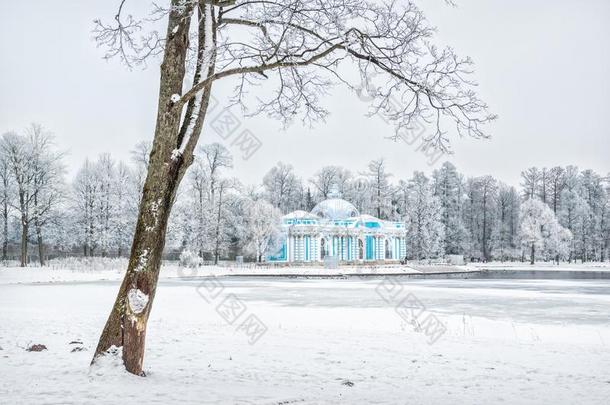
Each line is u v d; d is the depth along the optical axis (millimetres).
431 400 8328
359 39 9586
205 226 66625
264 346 13523
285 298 34094
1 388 7859
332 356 12344
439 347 13969
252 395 8008
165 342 13766
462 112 9898
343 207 87250
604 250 94750
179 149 9094
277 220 76312
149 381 8547
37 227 58812
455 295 36812
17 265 58844
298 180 96750
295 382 9539
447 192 95688
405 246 87875
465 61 9664
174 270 63719
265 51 10109
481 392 9031
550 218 86562
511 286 46406
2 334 14430
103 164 69000
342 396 8438
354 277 65500
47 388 7844
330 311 25984
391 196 90688
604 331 20016
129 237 67312
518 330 20188
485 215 96938
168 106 8992
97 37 10984
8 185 57875
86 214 66375
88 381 8258
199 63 9562
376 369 10984
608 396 8758
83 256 69312
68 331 15430
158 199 8914
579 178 99438
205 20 9352
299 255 81688
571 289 42344
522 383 9789
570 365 11602
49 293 35031
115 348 8742
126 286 8812
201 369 10414
